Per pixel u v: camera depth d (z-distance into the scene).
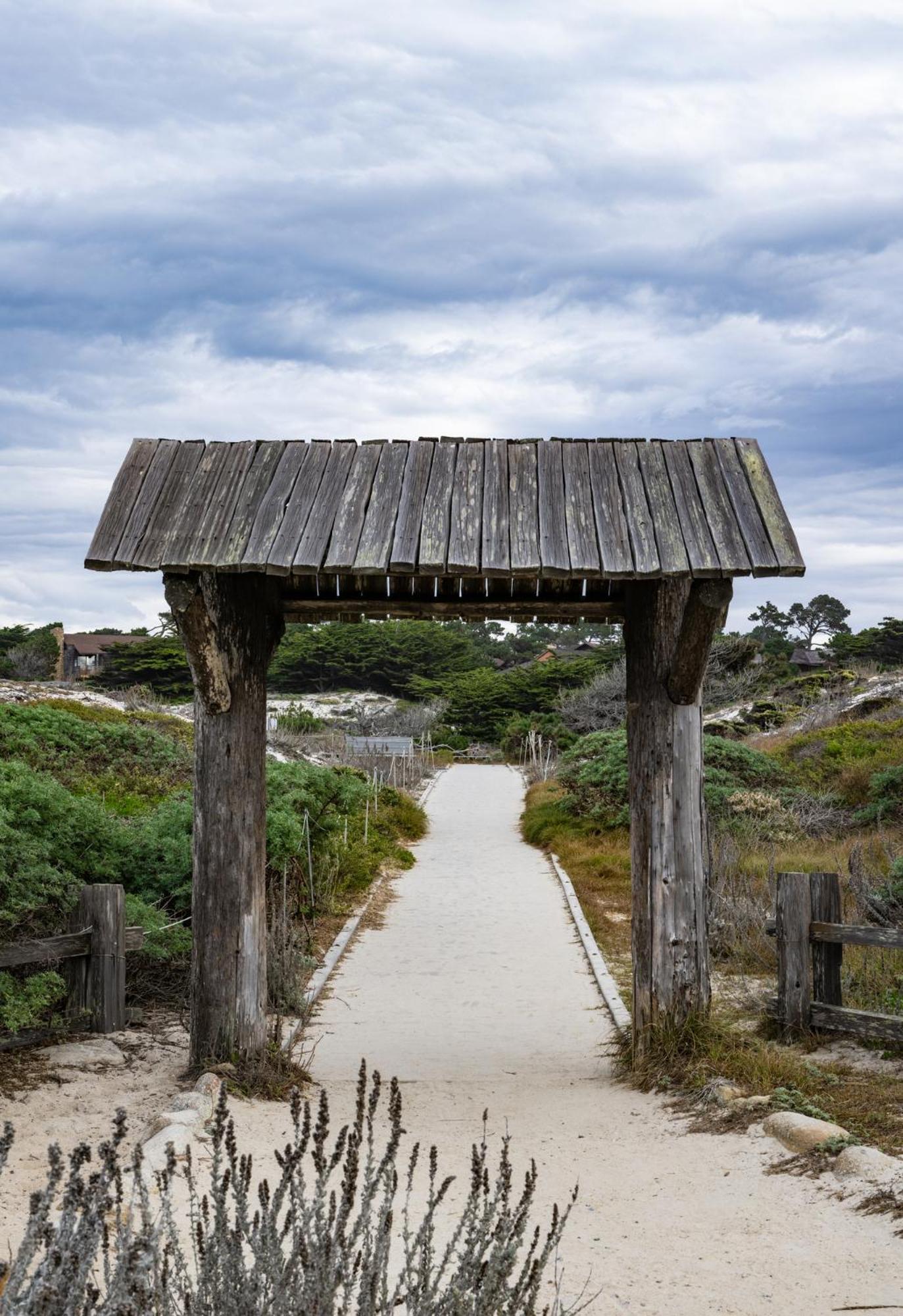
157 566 6.06
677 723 6.88
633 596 7.09
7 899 7.13
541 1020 9.02
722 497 6.42
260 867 6.77
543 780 28.44
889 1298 3.52
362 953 11.55
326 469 6.62
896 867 10.09
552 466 6.62
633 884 7.05
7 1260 3.62
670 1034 6.72
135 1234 2.53
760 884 11.88
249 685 6.75
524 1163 5.17
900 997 7.76
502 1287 2.69
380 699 51.31
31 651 56.19
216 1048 6.50
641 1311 3.52
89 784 13.81
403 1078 7.14
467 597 7.38
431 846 19.34
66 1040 7.00
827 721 24.66
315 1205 2.71
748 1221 4.27
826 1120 5.36
